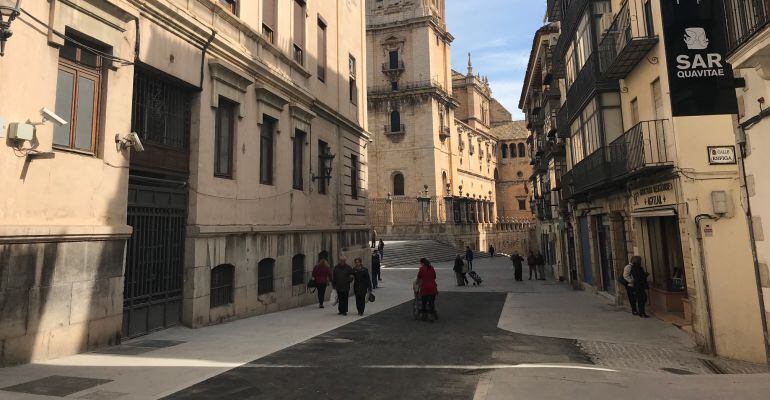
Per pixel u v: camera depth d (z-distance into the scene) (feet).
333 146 61.87
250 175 41.09
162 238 31.42
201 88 34.96
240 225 38.63
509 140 249.96
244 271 39.37
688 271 34.27
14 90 21.35
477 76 226.99
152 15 30.07
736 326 31.65
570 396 18.28
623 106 45.96
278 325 35.65
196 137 34.58
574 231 72.02
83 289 24.40
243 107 40.32
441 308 49.85
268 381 20.71
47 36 23.07
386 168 176.65
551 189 93.50
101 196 25.90
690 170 33.76
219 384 19.97
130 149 28.60
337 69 64.49
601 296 58.80
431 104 172.96
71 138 24.71
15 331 21.03
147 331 29.76
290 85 47.96
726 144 33.68
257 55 43.37
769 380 20.86
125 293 28.32
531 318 42.80
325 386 20.20
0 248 20.42
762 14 20.36
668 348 31.68
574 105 57.62
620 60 40.96
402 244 142.20
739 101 25.46
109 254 26.07
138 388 18.88
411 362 24.95
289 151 48.78
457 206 180.86
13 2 21.12
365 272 43.37
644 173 38.78
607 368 24.82
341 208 62.90
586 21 50.16
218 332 31.83
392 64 179.93
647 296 46.01
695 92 27.73
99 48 26.66
